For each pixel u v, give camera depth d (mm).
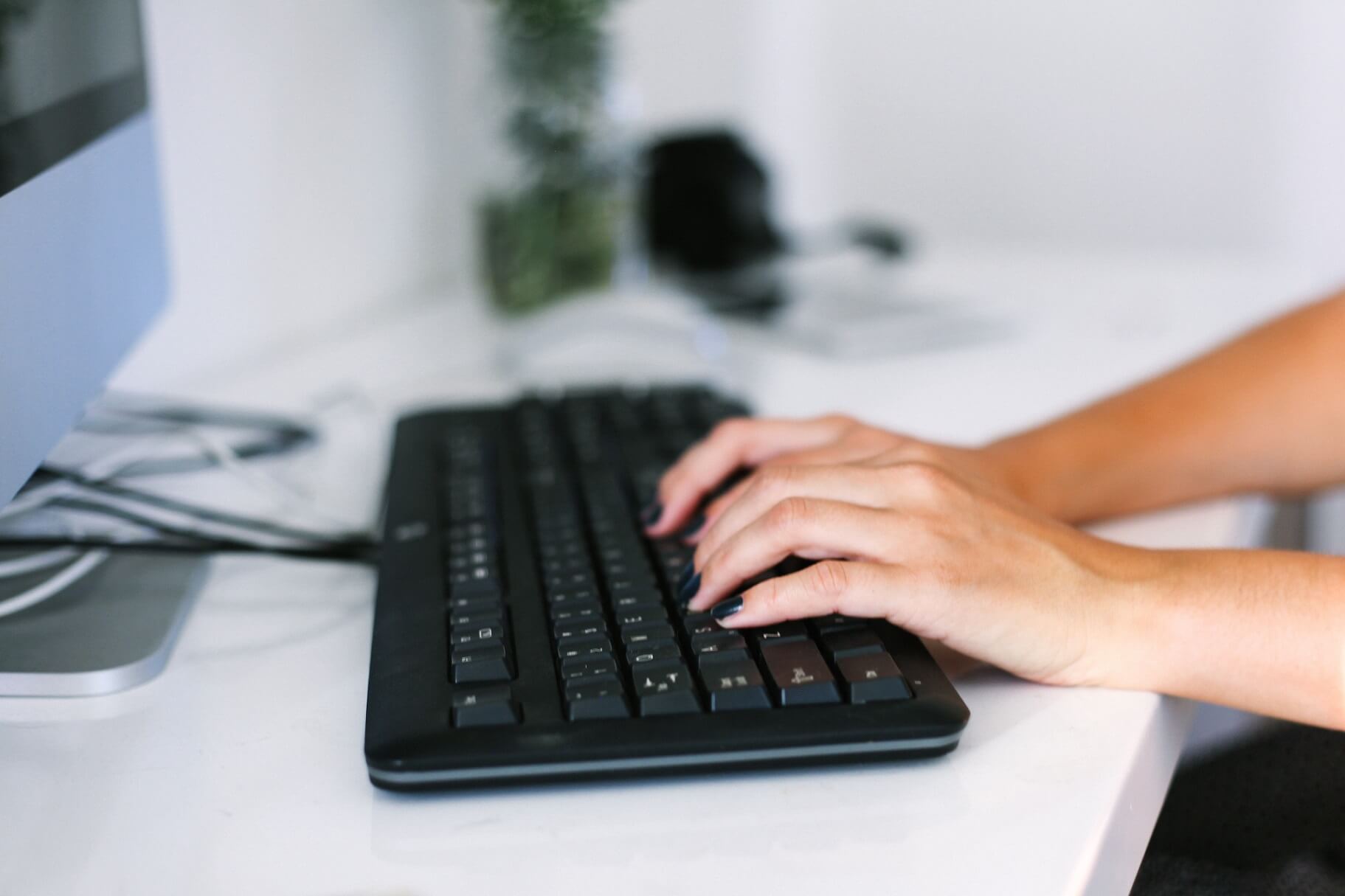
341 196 1021
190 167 853
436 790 377
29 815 371
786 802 378
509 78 1061
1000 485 585
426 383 894
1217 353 698
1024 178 1886
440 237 1173
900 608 439
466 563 495
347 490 670
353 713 434
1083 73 1812
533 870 345
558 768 377
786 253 1244
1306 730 590
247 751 409
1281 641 445
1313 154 1756
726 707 395
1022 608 445
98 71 576
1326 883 566
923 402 833
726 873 343
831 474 491
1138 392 683
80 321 537
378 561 518
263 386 878
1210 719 765
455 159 1179
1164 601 458
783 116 1768
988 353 964
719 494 577
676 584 482
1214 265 1293
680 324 1037
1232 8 1720
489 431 684
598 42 1070
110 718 430
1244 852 571
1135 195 1843
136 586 520
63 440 712
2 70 451
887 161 1938
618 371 923
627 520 550
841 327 982
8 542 532
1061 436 642
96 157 565
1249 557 487
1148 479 639
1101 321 1060
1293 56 1718
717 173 1192
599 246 1125
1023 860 349
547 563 500
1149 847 560
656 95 1464
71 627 481
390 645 437
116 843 357
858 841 358
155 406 810
